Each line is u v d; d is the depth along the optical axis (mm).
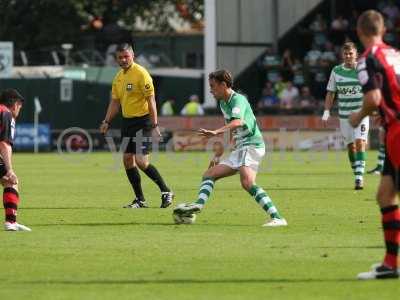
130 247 37031
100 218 46312
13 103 40094
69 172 80000
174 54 177625
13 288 29547
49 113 126125
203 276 31281
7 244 37812
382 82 29984
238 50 131625
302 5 136500
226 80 41500
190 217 43781
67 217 46719
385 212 30359
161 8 178250
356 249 36312
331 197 55812
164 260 34156
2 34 163875
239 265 33125
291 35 135375
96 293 28844
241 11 131625
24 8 164000
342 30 135125
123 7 173500
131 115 50750
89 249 36594
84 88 127250
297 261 33812
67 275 31547
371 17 30594
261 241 38344
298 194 57719
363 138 60750
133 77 51000
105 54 148125
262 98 125938
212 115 118875
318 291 28969
